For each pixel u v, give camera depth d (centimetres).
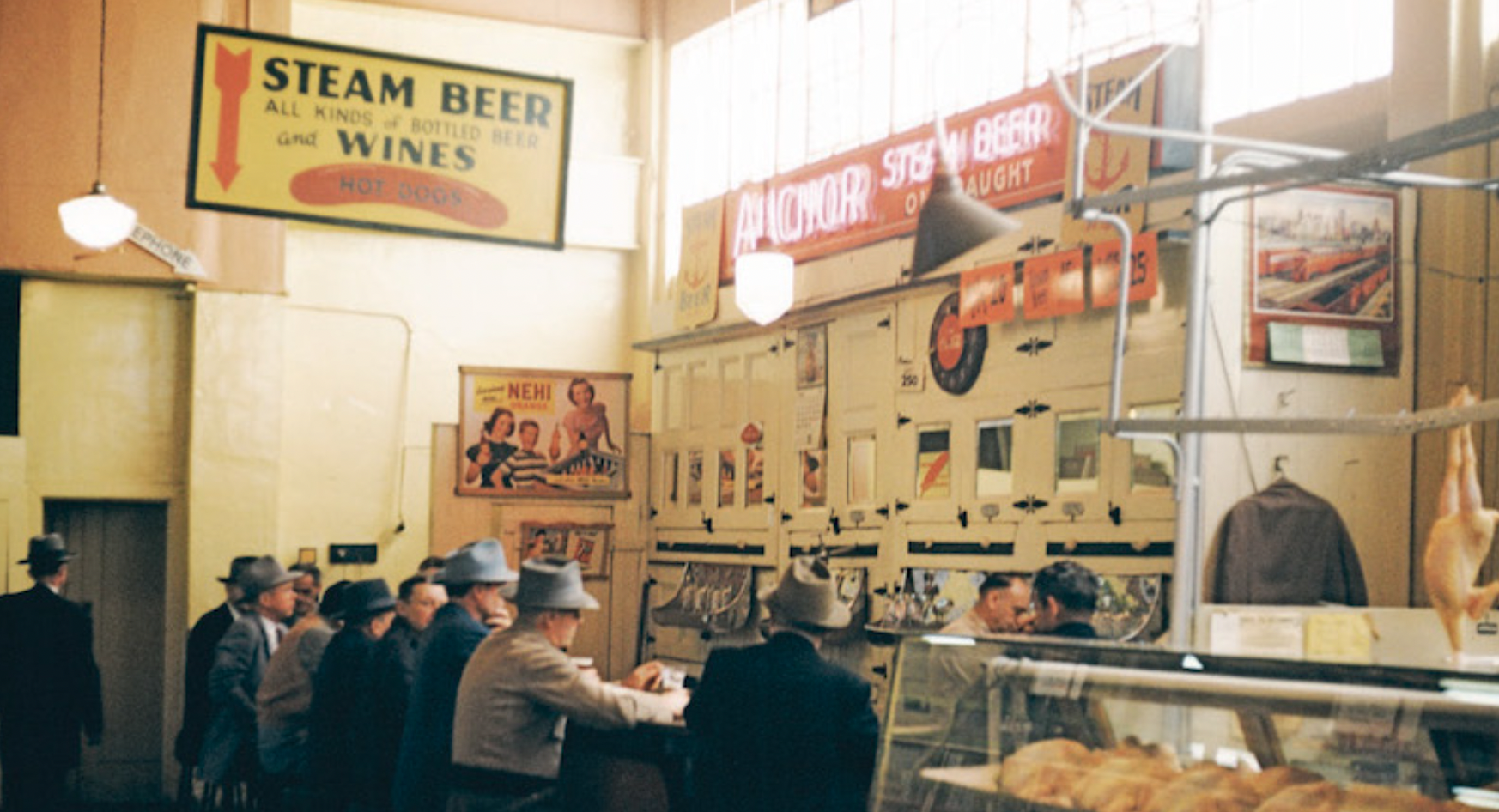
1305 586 658
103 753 1294
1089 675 380
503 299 1400
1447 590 470
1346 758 328
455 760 591
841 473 1023
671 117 1378
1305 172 358
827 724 482
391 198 883
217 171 856
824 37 1158
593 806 653
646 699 591
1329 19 763
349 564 1342
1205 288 574
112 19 1252
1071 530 812
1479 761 306
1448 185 448
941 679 411
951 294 916
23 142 1232
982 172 895
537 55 1411
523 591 596
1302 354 670
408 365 1370
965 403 904
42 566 915
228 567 1266
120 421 1278
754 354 1139
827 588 497
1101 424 404
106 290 1277
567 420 1195
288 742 817
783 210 1105
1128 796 351
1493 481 661
